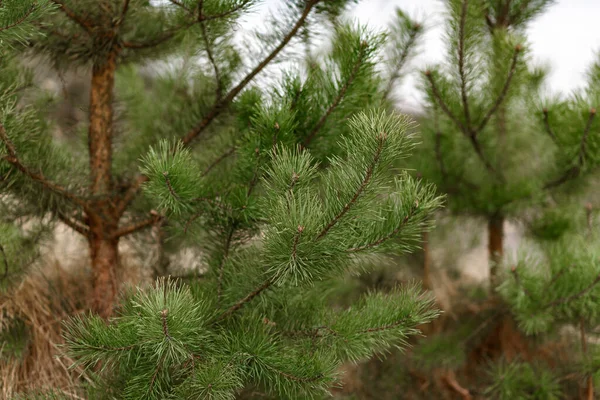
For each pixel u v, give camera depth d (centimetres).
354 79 169
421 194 152
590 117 201
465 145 237
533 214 247
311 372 157
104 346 150
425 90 211
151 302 146
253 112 176
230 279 172
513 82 207
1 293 195
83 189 187
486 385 253
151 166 162
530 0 230
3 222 189
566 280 200
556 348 250
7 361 193
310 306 176
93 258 197
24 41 174
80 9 183
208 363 156
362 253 156
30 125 177
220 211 170
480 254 302
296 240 146
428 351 243
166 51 203
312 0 176
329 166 174
